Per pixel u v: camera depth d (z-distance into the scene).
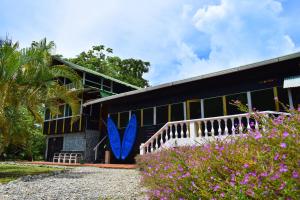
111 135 17.58
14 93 11.86
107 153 17.84
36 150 26.45
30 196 6.69
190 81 13.07
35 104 12.61
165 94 15.40
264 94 11.66
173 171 4.17
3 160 24.41
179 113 14.45
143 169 8.98
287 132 2.93
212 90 13.41
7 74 11.06
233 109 12.43
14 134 12.53
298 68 10.91
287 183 2.37
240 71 12.12
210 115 13.16
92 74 22.08
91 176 10.55
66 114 23.09
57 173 11.80
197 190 3.47
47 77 12.08
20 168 14.50
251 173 2.78
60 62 21.67
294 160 2.58
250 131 3.74
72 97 13.83
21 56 11.48
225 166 3.33
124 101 17.66
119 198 6.25
